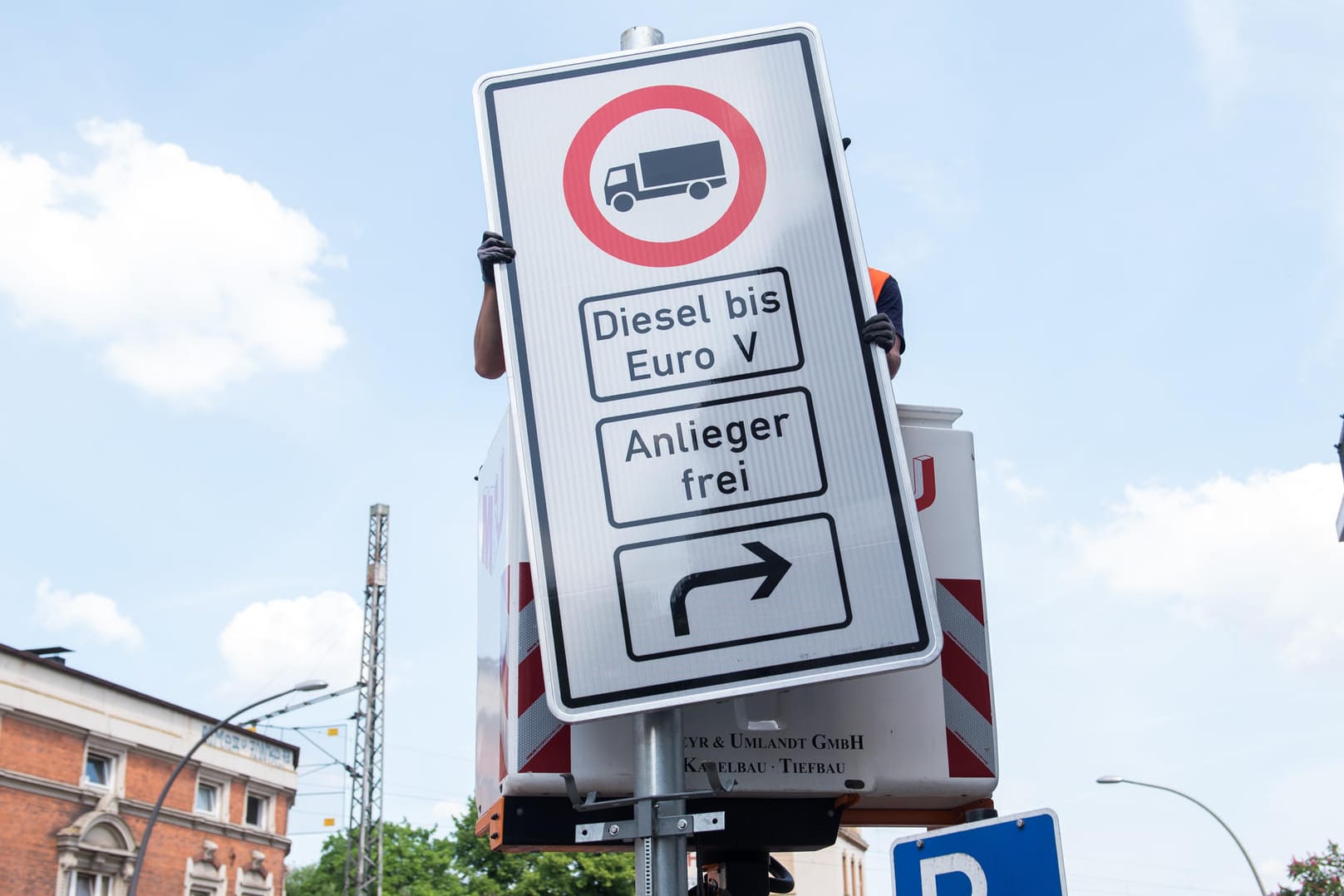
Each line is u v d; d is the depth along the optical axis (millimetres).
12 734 27438
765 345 2703
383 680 43531
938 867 2938
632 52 2939
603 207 2807
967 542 3143
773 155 2850
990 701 3018
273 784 37219
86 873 29172
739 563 2559
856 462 2631
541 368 2684
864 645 2521
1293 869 33625
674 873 2447
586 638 2508
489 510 3469
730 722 2889
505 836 2848
